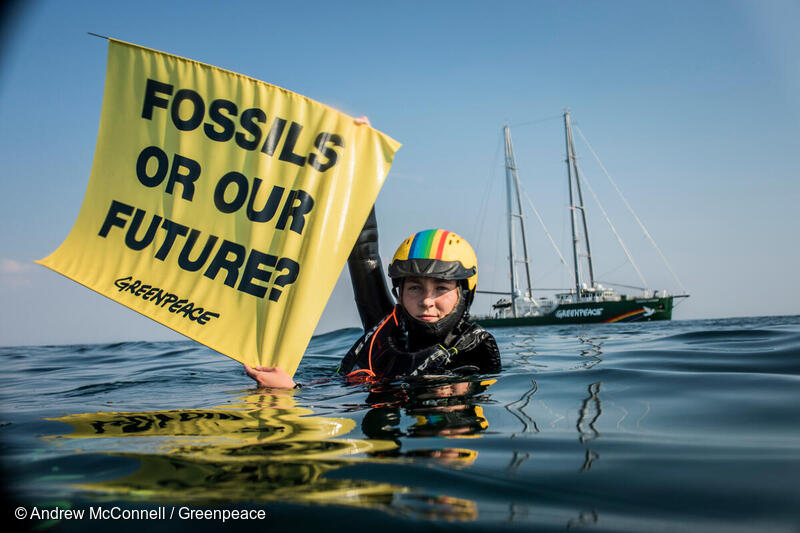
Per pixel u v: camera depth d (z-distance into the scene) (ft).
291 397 10.36
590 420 7.54
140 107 11.96
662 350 17.72
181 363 23.40
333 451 6.07
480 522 3.98
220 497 4.51
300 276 11.74
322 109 12.76
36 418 8.74
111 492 4.67
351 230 12.31
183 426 7.77
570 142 142.72
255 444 6.48
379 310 15.76
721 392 9.30
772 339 19.08
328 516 4.09
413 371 12.65
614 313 123.75
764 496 4.41
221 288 11.47
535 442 6.35
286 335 11.39
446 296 13.28
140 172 11.71
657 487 4.70
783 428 6.79
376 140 12.93
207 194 11.88
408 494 4.58
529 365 14.92
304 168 12.36
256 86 12.51
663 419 7.47
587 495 4.55
